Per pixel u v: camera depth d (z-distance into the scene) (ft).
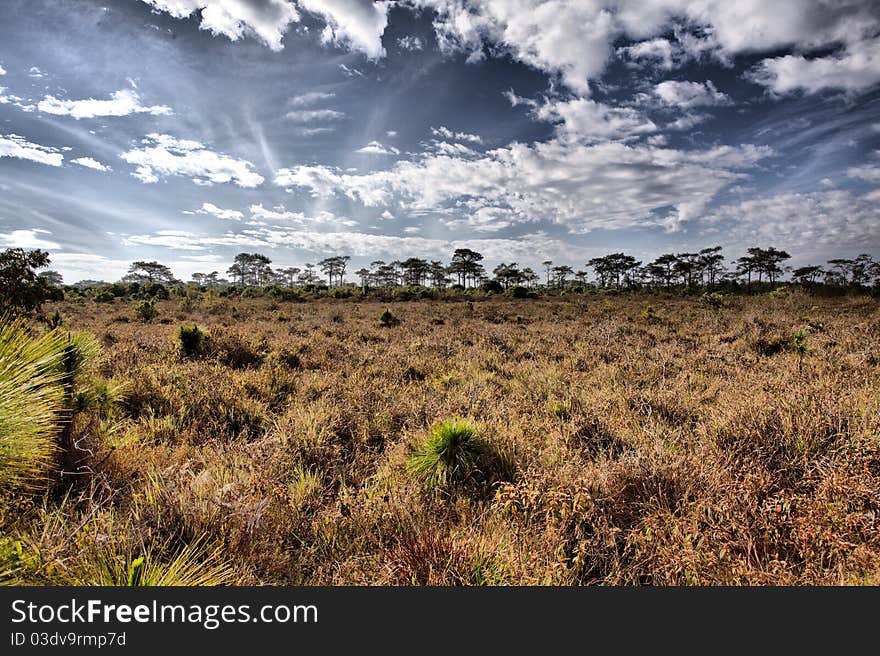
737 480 10.05
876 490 8.95
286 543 9.01
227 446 13.56
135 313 66.23
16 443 6.19
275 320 66.18
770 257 250.57
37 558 6.09
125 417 16.20
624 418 15.97
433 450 12.14
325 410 16.39
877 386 17.48
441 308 99.81
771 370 23.89
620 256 321.93
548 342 39.58
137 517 7.57
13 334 6.51
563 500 9.36
